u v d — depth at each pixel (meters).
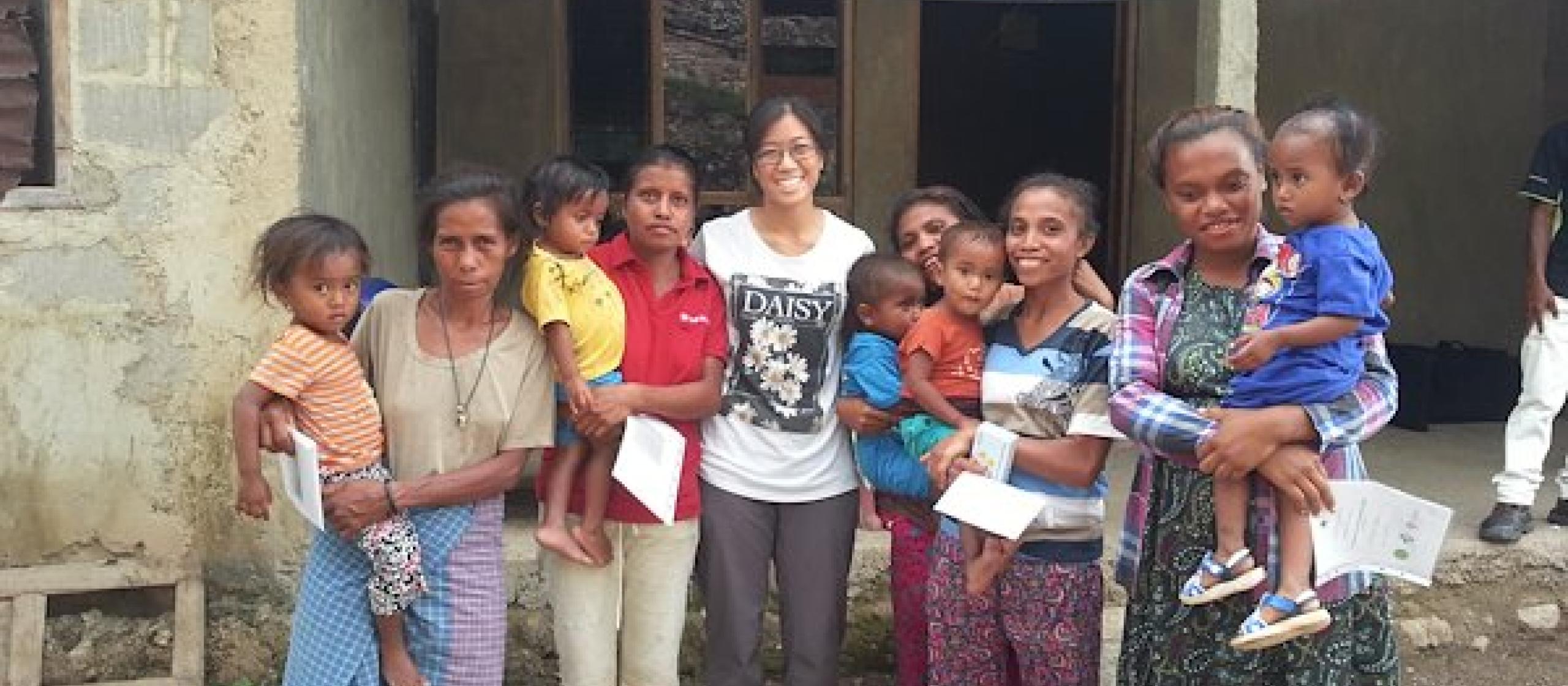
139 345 3.82
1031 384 2.85
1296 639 2.51
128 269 3.79
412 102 5.71
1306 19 6.87
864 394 3.05
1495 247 7.09
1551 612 4.31
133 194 3.77
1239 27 4.02
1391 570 2.44
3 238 3.72
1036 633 2.91
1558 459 5.69
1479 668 4.18
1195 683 2.63
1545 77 6.98
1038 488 2.87
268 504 2.67
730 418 3.09
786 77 6.62
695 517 3.07
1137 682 2.72
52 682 3.78
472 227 2.67
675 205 2.94
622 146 6.50
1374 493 2.44
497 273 2.73
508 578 3.93
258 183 3.81
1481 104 7.00
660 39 6.42
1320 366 2.39
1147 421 2.51
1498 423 6.46
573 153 6.46
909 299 3.04
